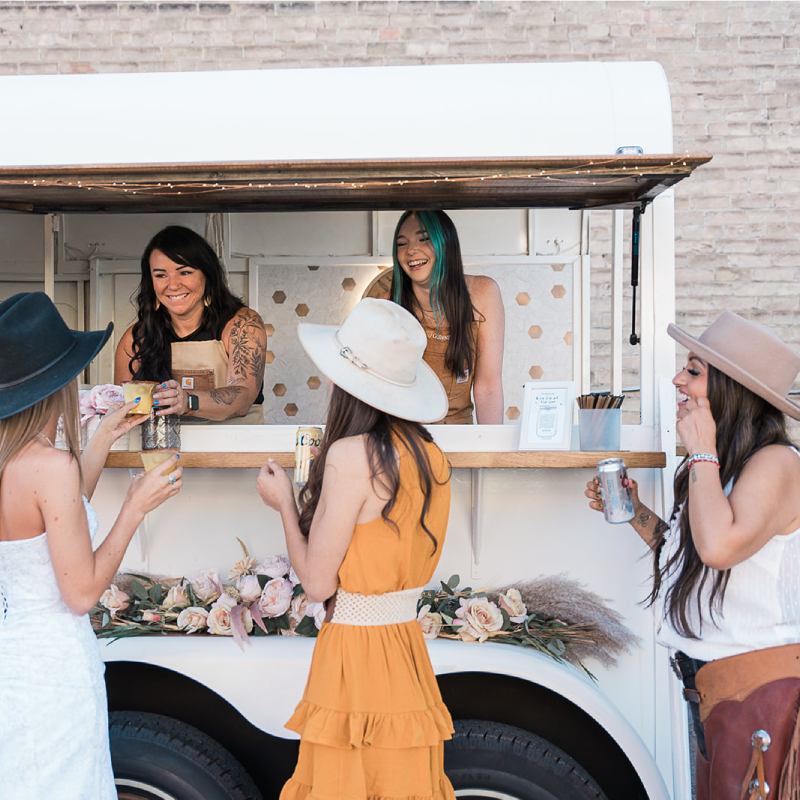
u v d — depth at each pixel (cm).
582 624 209
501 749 196
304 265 319
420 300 255
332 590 160
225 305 264
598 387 475
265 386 322
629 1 477
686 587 167
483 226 317
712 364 165
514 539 211
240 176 187
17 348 156
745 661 160
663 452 201
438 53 478
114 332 318
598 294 471
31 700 154
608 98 202
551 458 197
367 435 157
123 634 204
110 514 214
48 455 157
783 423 167
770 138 486
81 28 483
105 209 232
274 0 478
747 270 491
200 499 214
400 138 199
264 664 197
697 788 173
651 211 214
